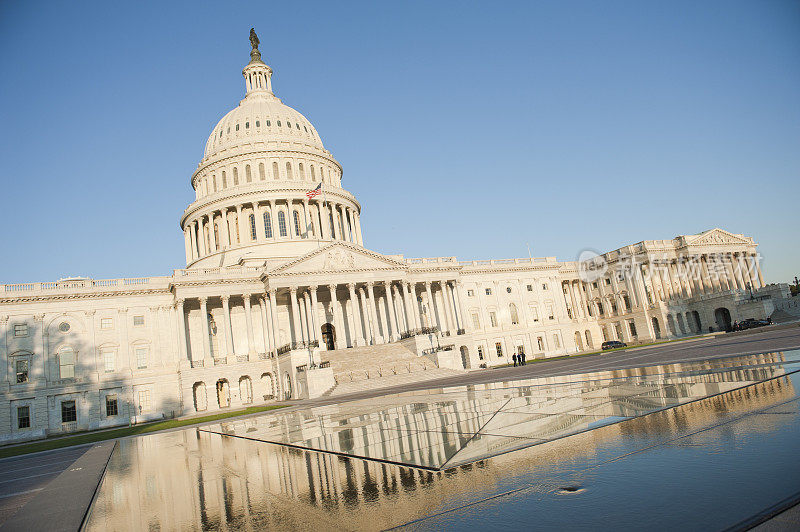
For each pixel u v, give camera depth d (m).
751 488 5.73
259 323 81.88
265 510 7.68
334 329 86.75
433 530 5.81
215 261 94.31
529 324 102.81
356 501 7.46
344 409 26.20
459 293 92.00
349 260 80.81
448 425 13.48
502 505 6.36
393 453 10.55
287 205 97.81
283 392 70.44
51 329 68.94
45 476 16.44
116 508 9.18
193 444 19.78
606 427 10.24
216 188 102.56
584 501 6.09
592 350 101.94
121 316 72.75
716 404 11.11
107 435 39.03
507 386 25.78
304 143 107.06
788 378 13.48
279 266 76.06
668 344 64.62
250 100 114.25
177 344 74.19
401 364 67.75
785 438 7.51
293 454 12.70
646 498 5.89
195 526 7.32
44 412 66.19
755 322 74.69
